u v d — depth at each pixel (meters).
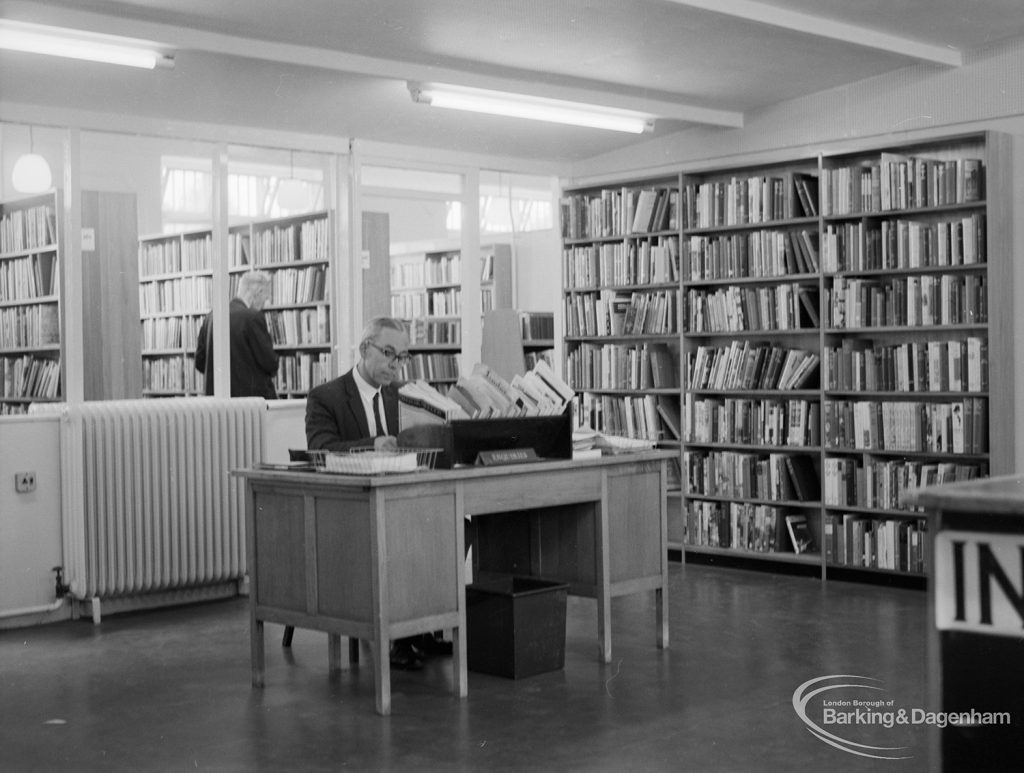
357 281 8.18
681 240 8.51
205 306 7.80
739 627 6.28
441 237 15.92
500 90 7.12
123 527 6.90
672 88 7.64
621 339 9.12
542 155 9.13
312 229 8.33
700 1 5.86
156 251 7.67
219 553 7.25
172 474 7.09
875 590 7.36
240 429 7.34
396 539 4.66
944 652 2.45
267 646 6.04
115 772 4.04
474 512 4.95
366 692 5.05
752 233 8.18
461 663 4.91
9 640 6.29
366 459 4.66
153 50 5.95
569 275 9.27
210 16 5.76
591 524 5.55
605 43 6.51
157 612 7.06
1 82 6.42
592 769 3.98
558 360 9.42
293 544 4.96
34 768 4.10
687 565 8.47
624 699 4.86
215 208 7.58
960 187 7.11
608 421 9.02
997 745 2.40
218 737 4.42
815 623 6.36
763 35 6.46
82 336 7.06
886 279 7.66
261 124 7.62
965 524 2.43
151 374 7.61
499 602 5.25
